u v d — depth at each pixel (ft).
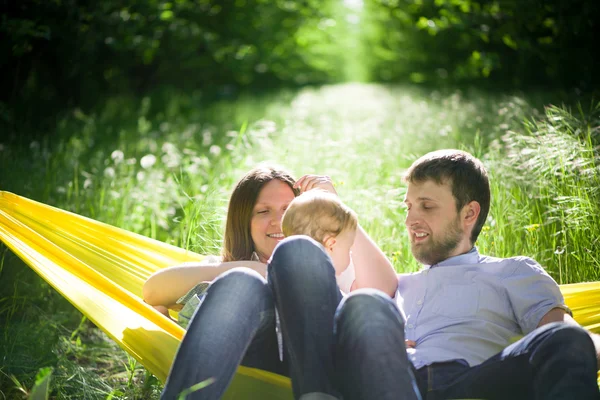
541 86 30.63
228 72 53.67
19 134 23.59
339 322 6.43
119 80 39.63
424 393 7.19
